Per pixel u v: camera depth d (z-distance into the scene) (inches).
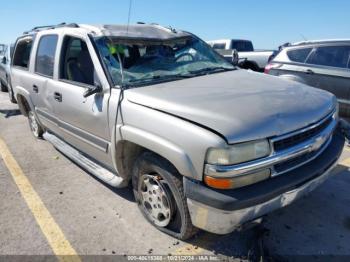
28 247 113.1
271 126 91.7
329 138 117.3
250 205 88.7
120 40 137.3
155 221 119.4
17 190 153.0
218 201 87.6
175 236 113.2
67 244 113.8
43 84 168.1
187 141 91.4
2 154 200.1
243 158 88.1
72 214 132.0
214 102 100.3
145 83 123.7
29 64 190.1
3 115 302.7
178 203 104.0
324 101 114.9
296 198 101.3
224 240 113.7
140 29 154.6
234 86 119.3
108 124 120.0
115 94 117.6
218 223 91.4
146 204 122.0
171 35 158.4
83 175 167.3
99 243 114.0
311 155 104.2
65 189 152.9
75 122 142.6
